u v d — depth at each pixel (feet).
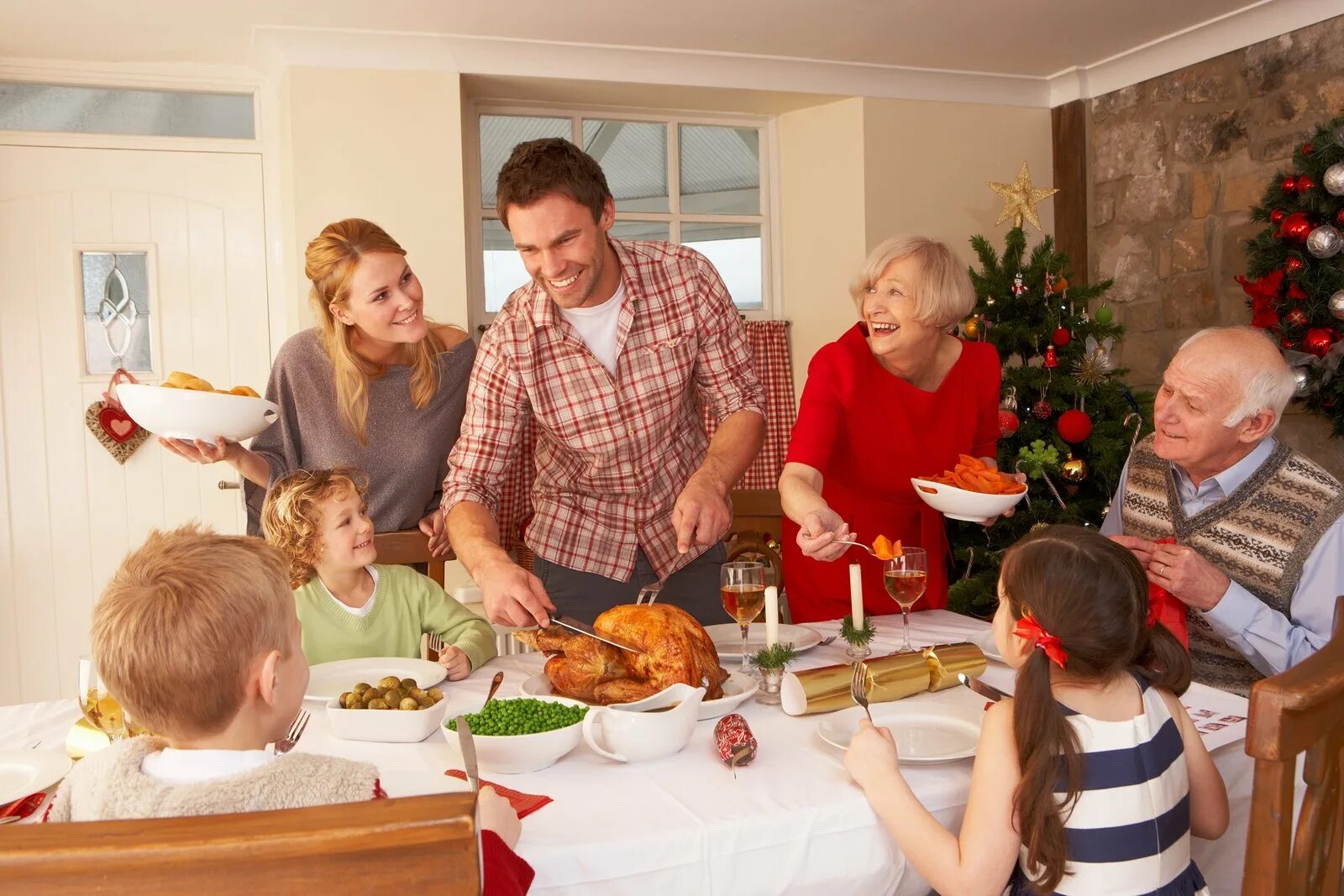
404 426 7.25
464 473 6.56
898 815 3.65
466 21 10.88
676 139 13.85
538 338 6.44
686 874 3.49
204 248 12.08
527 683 4.95
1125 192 13.38
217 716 3.17
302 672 3.48
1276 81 11.41
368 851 2.18
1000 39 12.13
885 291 6.85
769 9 10.84
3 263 11.49
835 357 7.22
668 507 6.98
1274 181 9.83
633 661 4.65
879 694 4.75
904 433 7.25
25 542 11.68
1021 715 3.67
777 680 4.97
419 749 4.36
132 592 3.14
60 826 2.16
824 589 7.53
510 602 5.09
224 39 11.07
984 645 5.71
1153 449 6.37
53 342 11.69
